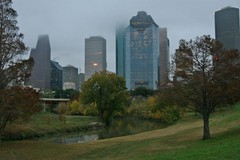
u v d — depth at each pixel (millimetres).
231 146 21594
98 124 79938
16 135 50125
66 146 35469
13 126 54281
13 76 36219
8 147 33812
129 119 105312
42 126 62531
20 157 29422
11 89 33656
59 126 66688
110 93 88000
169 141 34812
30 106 33906
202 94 32500
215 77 31766
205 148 23031
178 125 59750
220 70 31641
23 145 35094
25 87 36000
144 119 103438
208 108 32906
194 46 32719
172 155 21516
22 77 36562
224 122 43906
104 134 62000
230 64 31500
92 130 70688
